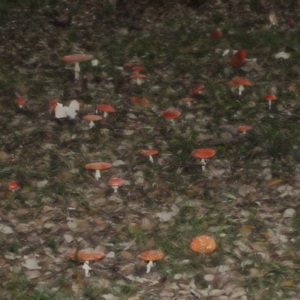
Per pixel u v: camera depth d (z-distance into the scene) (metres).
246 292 5.83
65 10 14.75
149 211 7.27
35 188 7.71
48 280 6.04
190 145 8.66
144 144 8.86
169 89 10.64
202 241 6.06
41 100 10.17
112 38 13.17
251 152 8.45
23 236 6.80
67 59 10.18
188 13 14.63
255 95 10.34
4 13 14.47
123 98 10.35
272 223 6.98
